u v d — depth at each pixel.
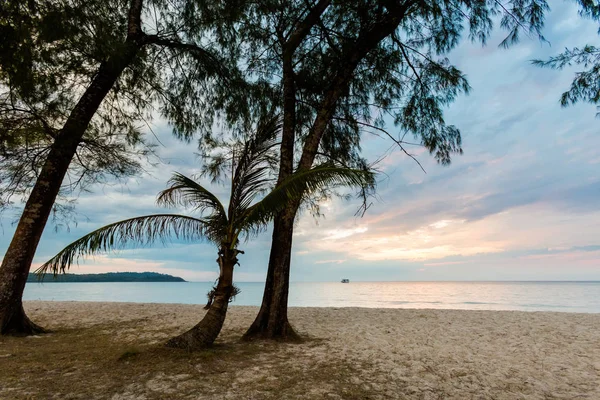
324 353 5.64
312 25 7.26
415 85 8.26
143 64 7.77
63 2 4.79
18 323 6.97
